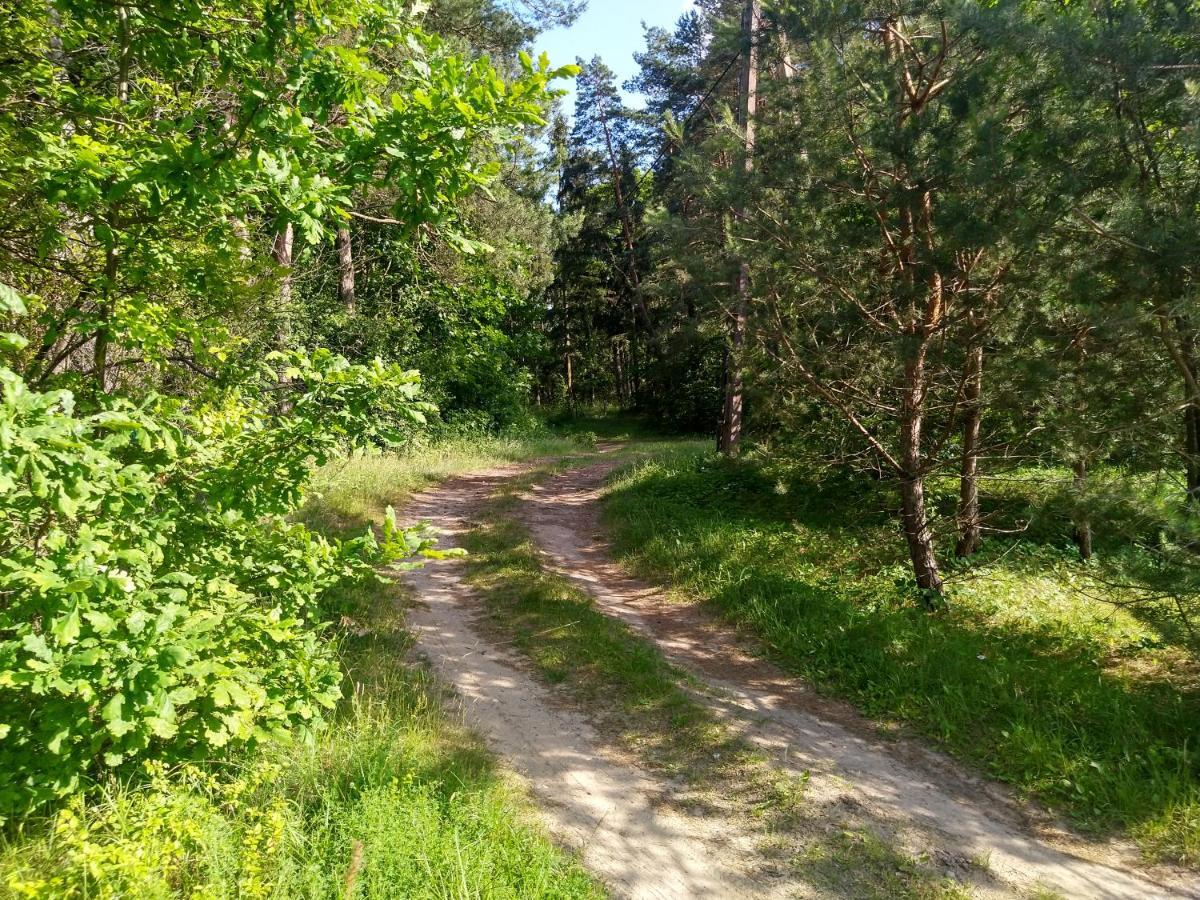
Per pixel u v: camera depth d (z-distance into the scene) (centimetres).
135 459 371
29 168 389
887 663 714
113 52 442
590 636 773
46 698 311
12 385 247
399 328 2017
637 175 3438
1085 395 650
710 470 1582
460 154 379
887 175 784
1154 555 586
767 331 870
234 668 323
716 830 479
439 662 691
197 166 339
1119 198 596
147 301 448
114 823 315
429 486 1582
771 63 994
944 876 444
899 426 1001
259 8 369
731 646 820
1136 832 489
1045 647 756
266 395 452
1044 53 587
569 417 4034
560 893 379
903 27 810
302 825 375
